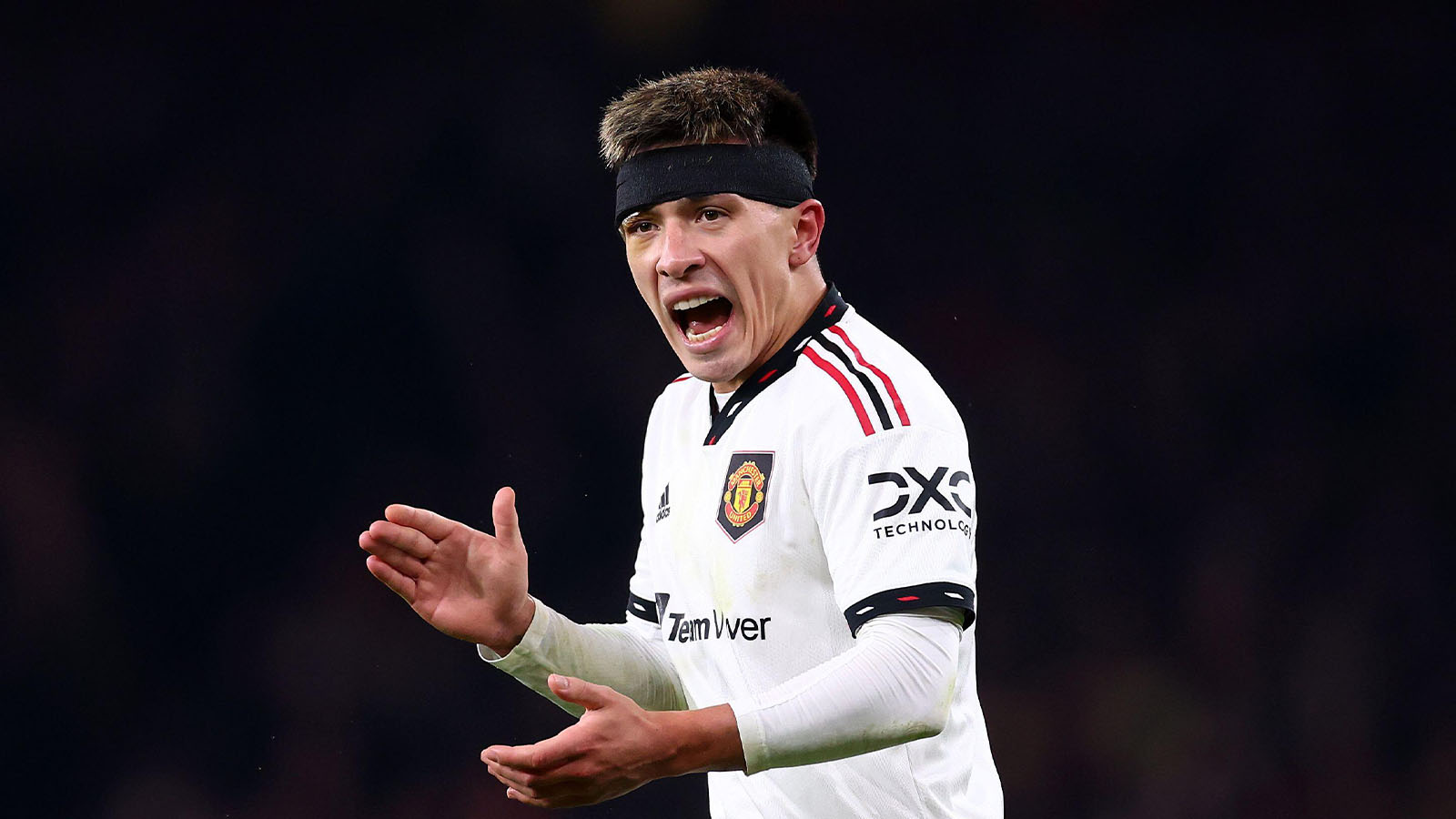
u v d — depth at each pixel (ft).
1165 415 128.67
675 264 30.94
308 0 128.57
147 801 112.37
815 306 32.12
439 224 127.95
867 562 28.27
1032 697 121.80
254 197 126.52
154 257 124.16
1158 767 118.32
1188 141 134.21
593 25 132.26
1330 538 124.26
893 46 136.77
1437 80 131.85
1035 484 128.57
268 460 121.90
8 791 111.55
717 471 31.53
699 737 26.21
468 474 123.95
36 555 116.26
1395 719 118.83
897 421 29.14
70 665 114.62
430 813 111.75
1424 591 122.21
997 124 136.46
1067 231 134.31
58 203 124.26
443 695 114.93
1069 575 125.39
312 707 115.03
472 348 126.00
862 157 136.87
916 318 134.31
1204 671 121.19
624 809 108.68
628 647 35.06
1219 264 131.85
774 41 135.85
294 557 119.96
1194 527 125.59
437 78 129.80
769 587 30.50
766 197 31.17
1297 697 119.65
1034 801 118.62
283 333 124.47
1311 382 128.67
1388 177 131.75
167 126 126.21
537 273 128.16
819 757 27.09
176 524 119.03
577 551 123.44
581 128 130.52
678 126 31.07
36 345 121.29
